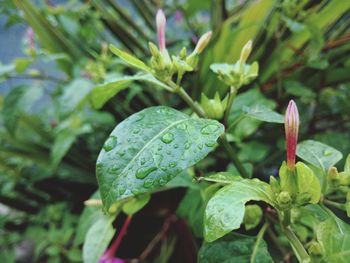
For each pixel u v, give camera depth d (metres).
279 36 0.23
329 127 0.24
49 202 0.31
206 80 0.23
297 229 0.15
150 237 0.25
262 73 0.24
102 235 0.17
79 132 0.27
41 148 0.30
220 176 0.11
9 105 0.25
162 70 0.13
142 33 0.31
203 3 0.29
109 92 0.14
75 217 0.28
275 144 0.23
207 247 0.12
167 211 0.23
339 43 0.22
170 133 0.10
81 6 0.31
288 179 0.10
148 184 0.09
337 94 0.24
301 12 0.22
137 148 0.10
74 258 0.25
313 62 0.22
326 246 0.10
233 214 0.09
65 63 0.28
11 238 0.31
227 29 0.24
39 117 0.34
